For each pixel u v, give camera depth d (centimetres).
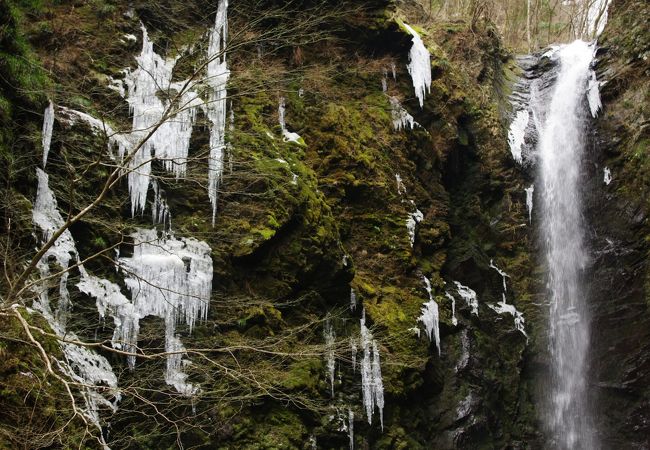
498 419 1377
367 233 1314
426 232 1417
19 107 889
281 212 1092
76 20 1102
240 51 1199
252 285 1052
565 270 1600
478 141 1656
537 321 1571
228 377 947
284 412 1007
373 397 1125
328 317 1041
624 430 1408
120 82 1084
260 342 944
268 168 1123
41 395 719
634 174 1564
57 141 935
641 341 1430
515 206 1662
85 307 871
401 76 1539
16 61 905
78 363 822
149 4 1188
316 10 1368
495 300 1518
